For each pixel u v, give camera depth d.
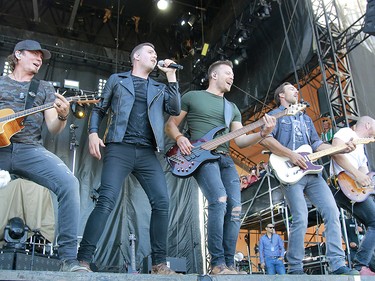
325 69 7.42
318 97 7.43
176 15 10.91
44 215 6.19
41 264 4.43
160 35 11.33
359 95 7.32
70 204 2.42
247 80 9.21
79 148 8.91
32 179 2.54
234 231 2.84
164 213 2.69
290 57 8.00
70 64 9.78
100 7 10.63
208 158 2.86
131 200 8.78
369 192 3.27
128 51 10.69
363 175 3.26
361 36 7.73
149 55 2.99
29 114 2.60
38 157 2.54
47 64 9.57
